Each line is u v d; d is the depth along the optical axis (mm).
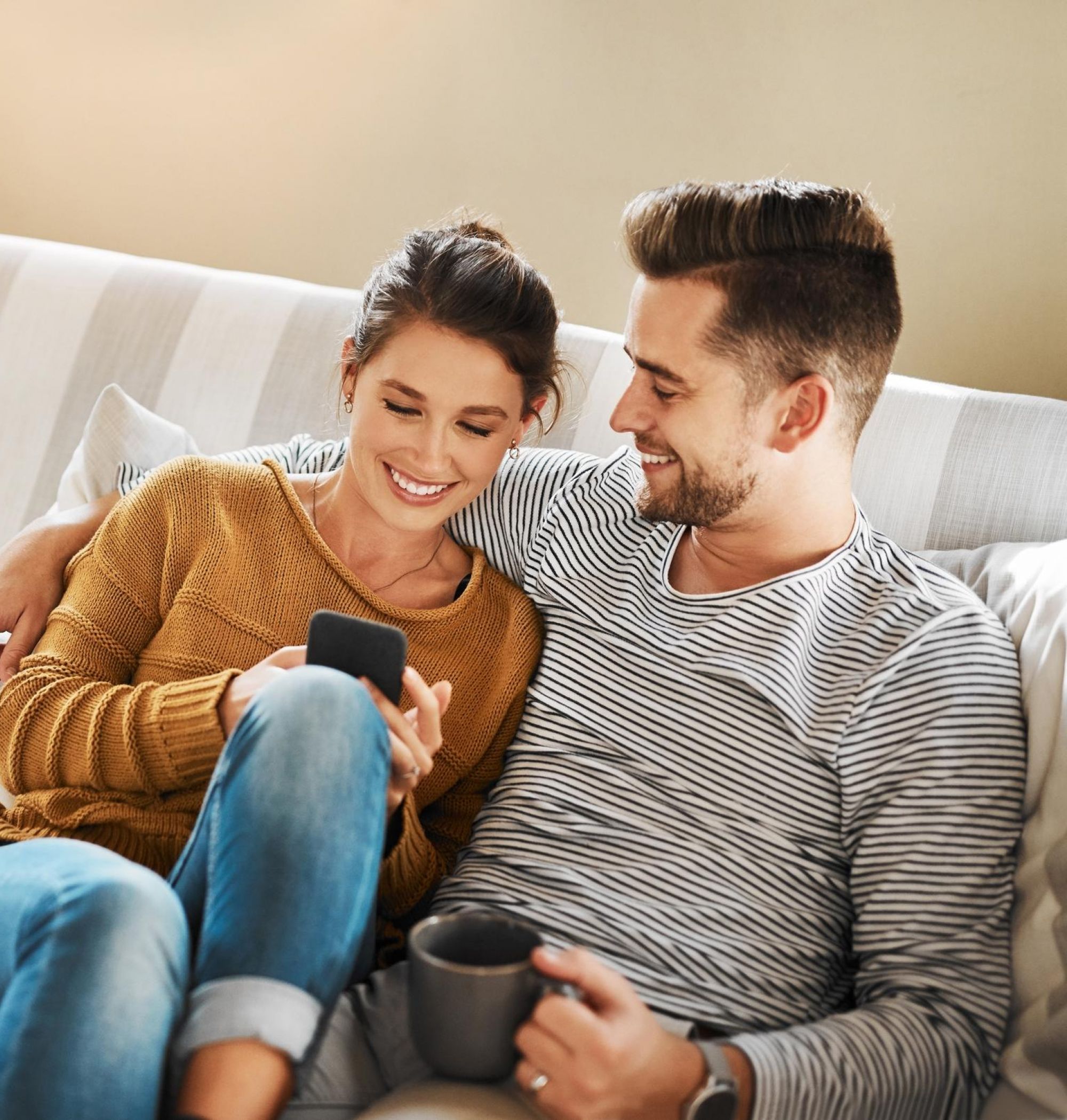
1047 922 1003
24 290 1880
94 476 1556
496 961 874
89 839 1164
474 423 1234
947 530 1375
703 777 1149
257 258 2521
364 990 1051
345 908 851
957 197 1927
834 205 1188
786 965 1078
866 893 1061
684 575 1281
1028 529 1335
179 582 1290
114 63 2531
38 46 2570
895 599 1165
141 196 2578
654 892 1110
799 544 1233
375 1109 864
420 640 1297
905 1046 933
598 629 1255
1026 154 1869
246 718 935
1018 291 1910
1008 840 1054
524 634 1306
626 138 2174
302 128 2426
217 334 1777
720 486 1209
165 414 1756
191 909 920
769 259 1158
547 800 1183
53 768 1178
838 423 1208
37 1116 733
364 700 937
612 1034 830
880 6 1936
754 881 1105
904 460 1418
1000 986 1001
